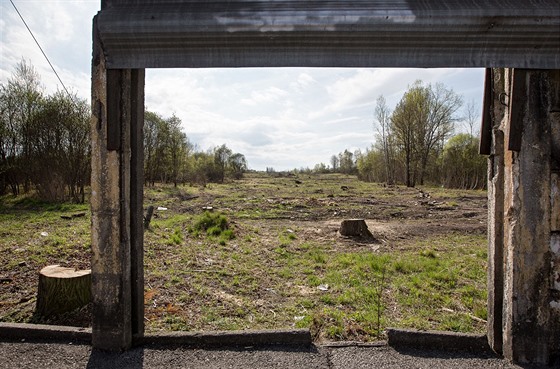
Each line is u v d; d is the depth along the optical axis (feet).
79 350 9.16
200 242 26.27
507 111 8.59
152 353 9.08
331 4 8.05
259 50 8.41
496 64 8.07
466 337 9.34
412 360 8.79
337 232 31.55
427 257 23.06
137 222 9.52
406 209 49.90
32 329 9.73
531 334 8.45
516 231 8.43
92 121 8.84
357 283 17.28
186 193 70.49
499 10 7.63
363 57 8.28
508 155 8.64
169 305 13.91
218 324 12.32
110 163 8.89
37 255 19.99
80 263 18.81
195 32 8.21
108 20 8.29
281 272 19.06
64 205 42.78
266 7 8.14
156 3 8.41
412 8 7.79
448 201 60.03
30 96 48.91
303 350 9.27
